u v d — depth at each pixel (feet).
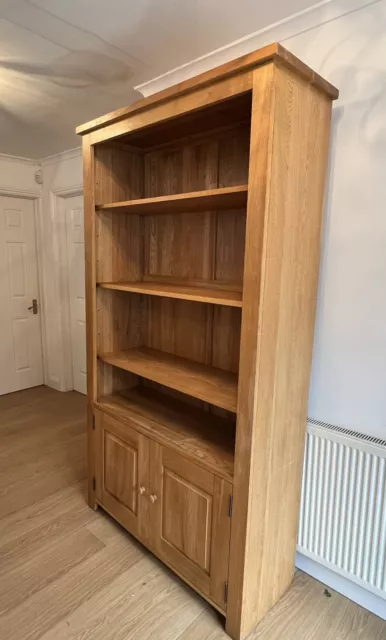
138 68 6.33
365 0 4.49
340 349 5.22
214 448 5.31
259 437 4.40
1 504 7.35
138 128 5.24
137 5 4.77
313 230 4.68
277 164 3.89
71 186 11.44
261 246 3.94
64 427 10.73
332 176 4.99
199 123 5.46
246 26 5.22
